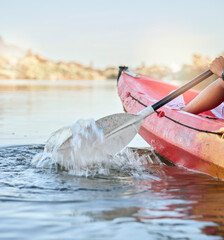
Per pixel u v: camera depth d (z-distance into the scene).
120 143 3.18
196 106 3.38
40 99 11.27
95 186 2.48
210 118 3.22
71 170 2.90
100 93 14.95
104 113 7.39
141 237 1.67
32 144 4.06
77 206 2.06
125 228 1.76
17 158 3.30
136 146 4.12
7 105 9.12
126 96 4.48
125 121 3.15
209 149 2.75
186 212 1.97
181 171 2.95
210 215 1.93
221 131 2.71
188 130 3.04
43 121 6.18
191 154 2.92
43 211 1.98
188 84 3.19
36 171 2.86
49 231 1.72
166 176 2.78
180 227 1.78
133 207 2.04
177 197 2.23
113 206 2.06
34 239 1.64
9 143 4.13
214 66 3.12
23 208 2.02
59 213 1.95
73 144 3.00
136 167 3.08
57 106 8.89
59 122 6.06
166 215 1.93
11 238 1.65
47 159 3.11
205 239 1.65
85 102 10.15
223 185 2.52
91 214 1.93
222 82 3.20
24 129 5.27
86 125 3.04
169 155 3.35
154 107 3.21
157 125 3.50
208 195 2.28
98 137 3.07
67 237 1.66
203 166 2.83
